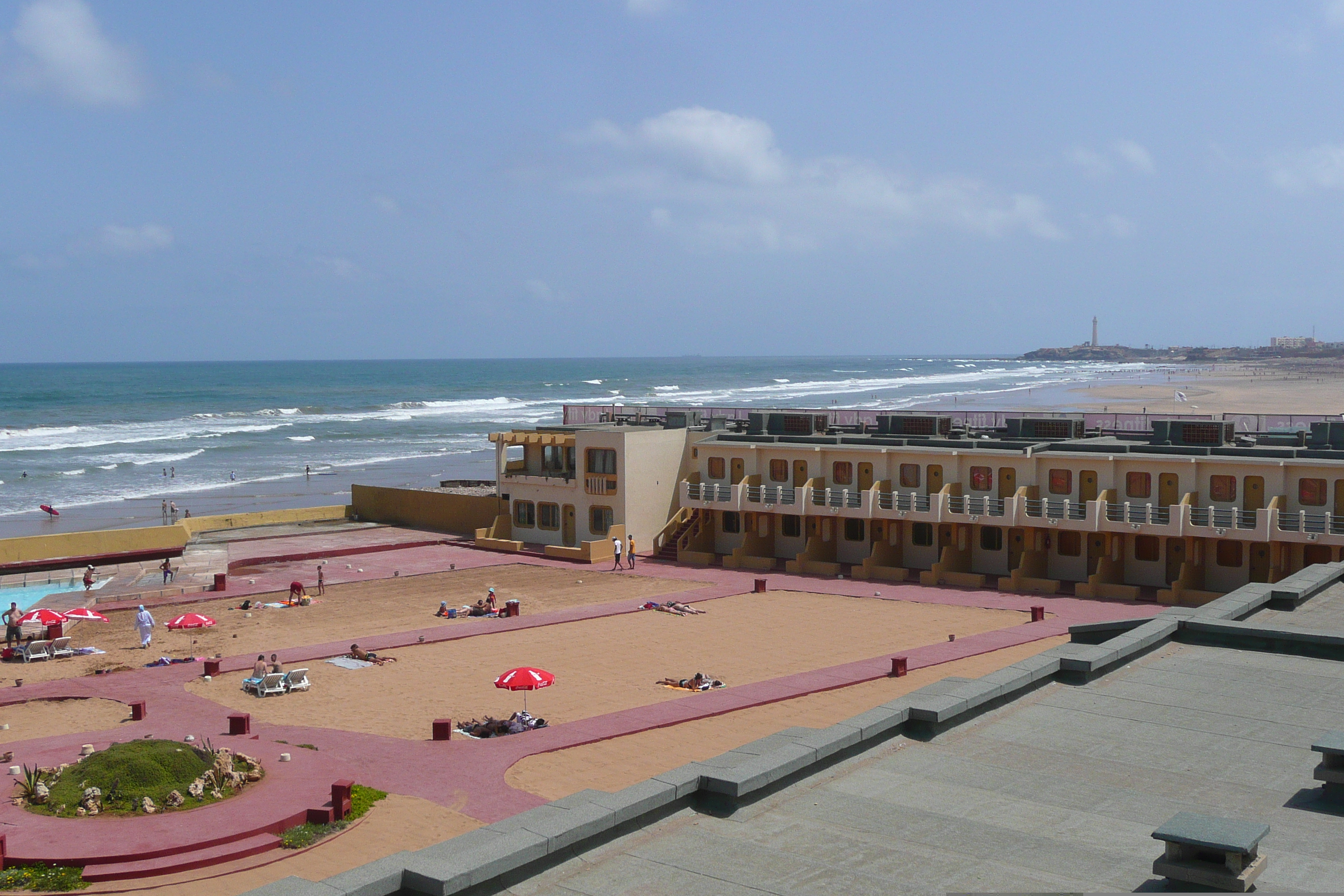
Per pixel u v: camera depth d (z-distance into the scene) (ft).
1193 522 170.81
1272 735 51.11
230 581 196.85
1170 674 60.70
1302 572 83.25
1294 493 167.12
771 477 214.07
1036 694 57.62
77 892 73.31
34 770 93.71
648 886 36.83
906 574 193.47
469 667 137.08
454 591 189.57
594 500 221.46
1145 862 38.04
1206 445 184.96
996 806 43.45
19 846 77.97
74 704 122.62
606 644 149.38
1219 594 167.94
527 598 182.60
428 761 100.68
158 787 86.84
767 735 107.76
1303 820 41.52
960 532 193.77
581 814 39.81
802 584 191.62
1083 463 181.37
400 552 227.40
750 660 139.95
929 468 195.93
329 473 388.57
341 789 86.22
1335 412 546.26
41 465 406.62
